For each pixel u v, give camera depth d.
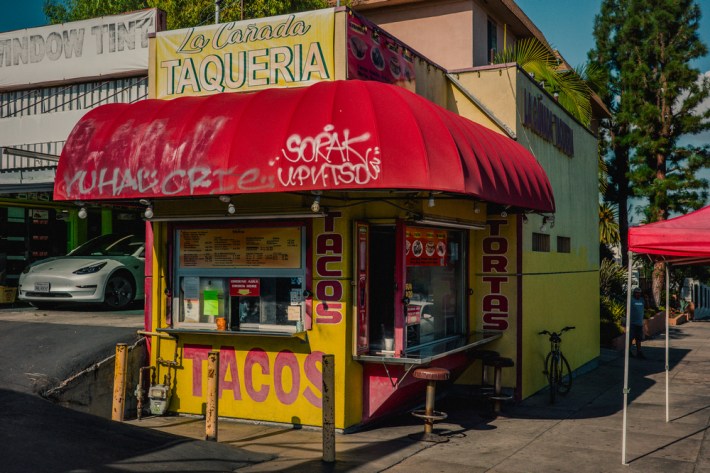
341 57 9.10
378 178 7.29
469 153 8.09
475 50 18.59
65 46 14.34
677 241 8.14
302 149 7.50
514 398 11.52
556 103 14.15
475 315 11.80
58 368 8.93
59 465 6.21
